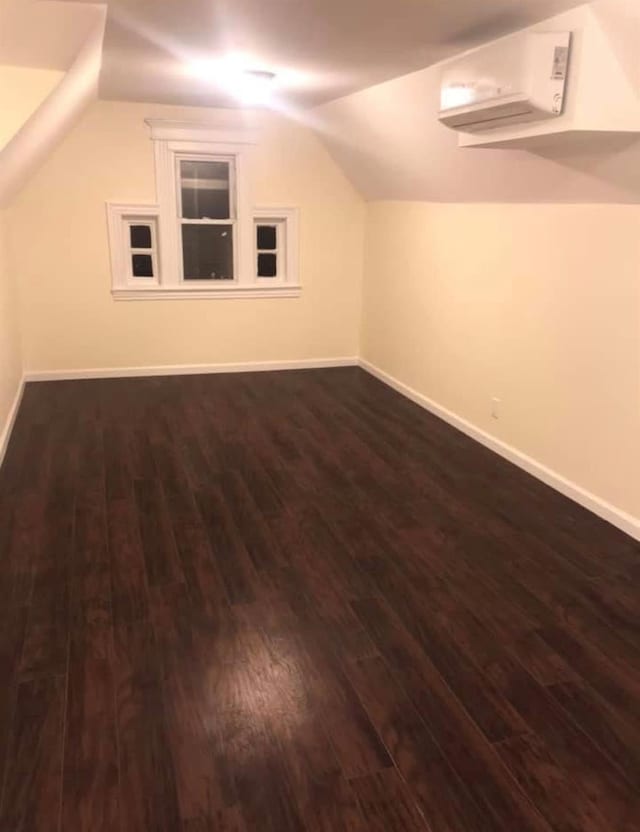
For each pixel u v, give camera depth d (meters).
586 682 2.10
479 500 3.38
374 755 1.80
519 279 3.69
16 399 4.61
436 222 4.52
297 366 5.95
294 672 2.12
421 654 2.22
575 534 3.04
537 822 1.62
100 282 5.26
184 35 2.69
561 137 2.49
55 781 1.71
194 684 2.06
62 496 3.34
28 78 2.53
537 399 3.62
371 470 3.74
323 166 5.52
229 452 3.97
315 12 2.34
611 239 3.01
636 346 2.92
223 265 5.65
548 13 2.30
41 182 4.93
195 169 5.34
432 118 3.52
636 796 1.70
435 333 4.68
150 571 2.69
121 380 5.43
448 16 2.36
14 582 2.59
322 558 2.81
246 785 1.71
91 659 2.16
